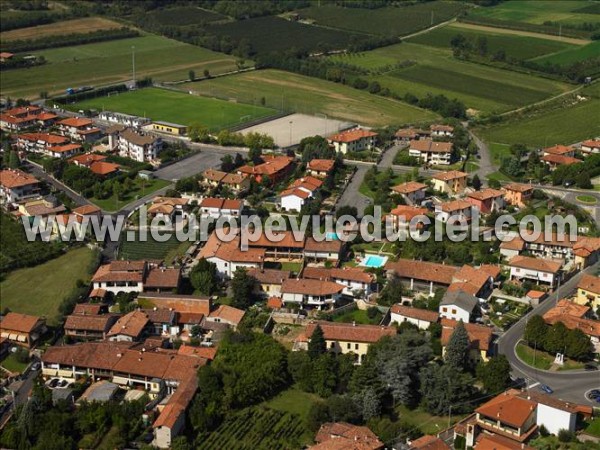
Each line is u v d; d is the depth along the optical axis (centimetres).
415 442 18850
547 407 19325
